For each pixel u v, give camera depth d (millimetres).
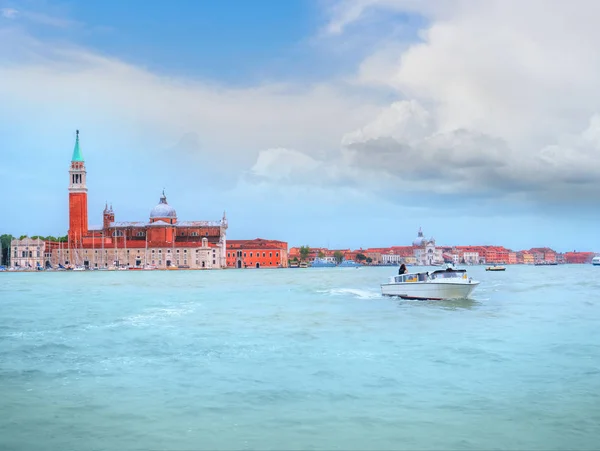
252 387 25047
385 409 21953
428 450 18047
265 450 18047
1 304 68750
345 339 37625
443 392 24141
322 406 22328
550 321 46844
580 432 19516
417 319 48625
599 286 102188
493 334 39562
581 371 27734
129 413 21656
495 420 20688
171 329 43312
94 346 35625
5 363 30500
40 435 19438
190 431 19719
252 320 48969
